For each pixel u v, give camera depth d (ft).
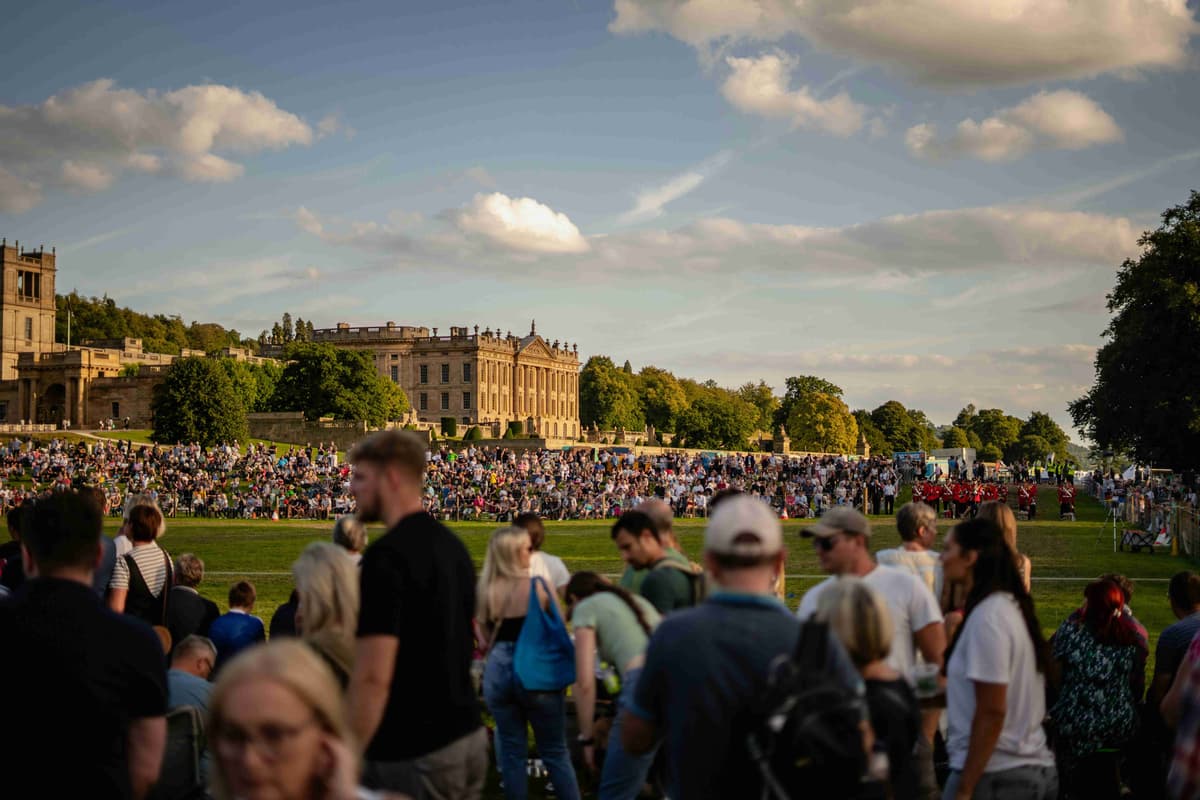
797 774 18.99
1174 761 17.63
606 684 33.81
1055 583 123.24
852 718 19.53
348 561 30.68
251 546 181.68
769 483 299.17
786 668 20.24
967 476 355.97
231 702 15.02
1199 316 250.16
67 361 616.80
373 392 570.46
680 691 21.06
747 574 22.12
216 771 15.60
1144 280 266.16
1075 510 292.20
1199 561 148.77
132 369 645.92
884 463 313.94
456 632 26.63
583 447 483.92
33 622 22.15
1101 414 288.51
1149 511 208.03
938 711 33.68
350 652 29.27
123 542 45.91
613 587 34.99
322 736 15.37
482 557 165.99
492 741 52.03
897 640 31.94
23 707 21.65
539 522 46.98
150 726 23.02
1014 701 28.17
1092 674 37.40
